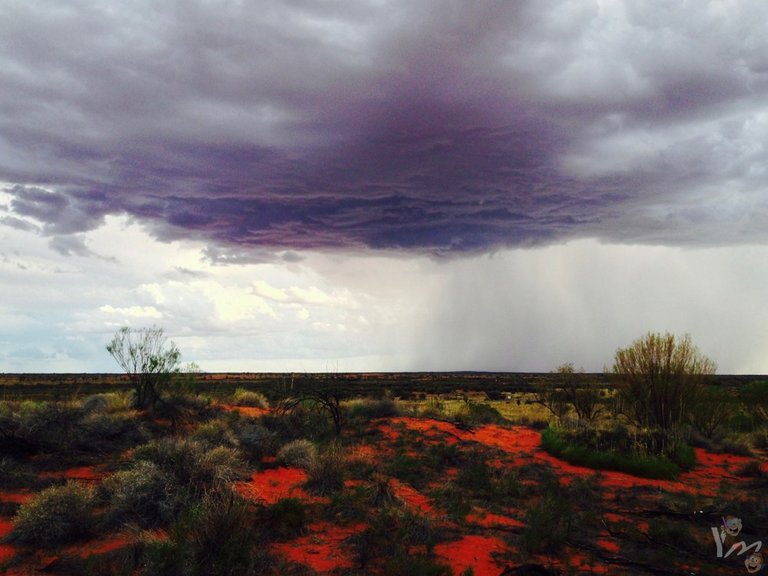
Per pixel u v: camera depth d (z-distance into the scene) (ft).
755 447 79.51
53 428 44.21
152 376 58.34
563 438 63.57
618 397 75.66
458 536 31.35
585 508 39.34
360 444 57.47
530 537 30.04
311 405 70.44
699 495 43.65
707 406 79.77
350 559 26.96
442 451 54.44
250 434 49.73
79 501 28.84
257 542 27.48
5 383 201.67
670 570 27.71
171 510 29.73
